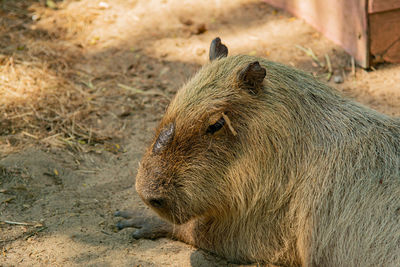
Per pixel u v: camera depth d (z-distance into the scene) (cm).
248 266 1136
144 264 1108
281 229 1102
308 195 1062
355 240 996
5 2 2266
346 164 1054
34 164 1382
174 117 1049
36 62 1859
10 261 1081
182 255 1159
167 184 1023
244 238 1130
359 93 1673
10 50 1917
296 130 1079
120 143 1544
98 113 1655
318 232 1045
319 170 1064
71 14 2197
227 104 1039
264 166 1073
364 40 1745
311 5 2002
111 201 1319
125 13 2220
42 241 1144
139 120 1644
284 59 1858
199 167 1036
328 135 1084
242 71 1038
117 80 1827
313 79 1147
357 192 1022
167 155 1030
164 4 2262
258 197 1088
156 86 1800
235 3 2248
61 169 1397
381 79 1734
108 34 2084
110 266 1091
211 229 1159
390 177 1017
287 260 1120
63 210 1251
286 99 1081
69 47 1992
